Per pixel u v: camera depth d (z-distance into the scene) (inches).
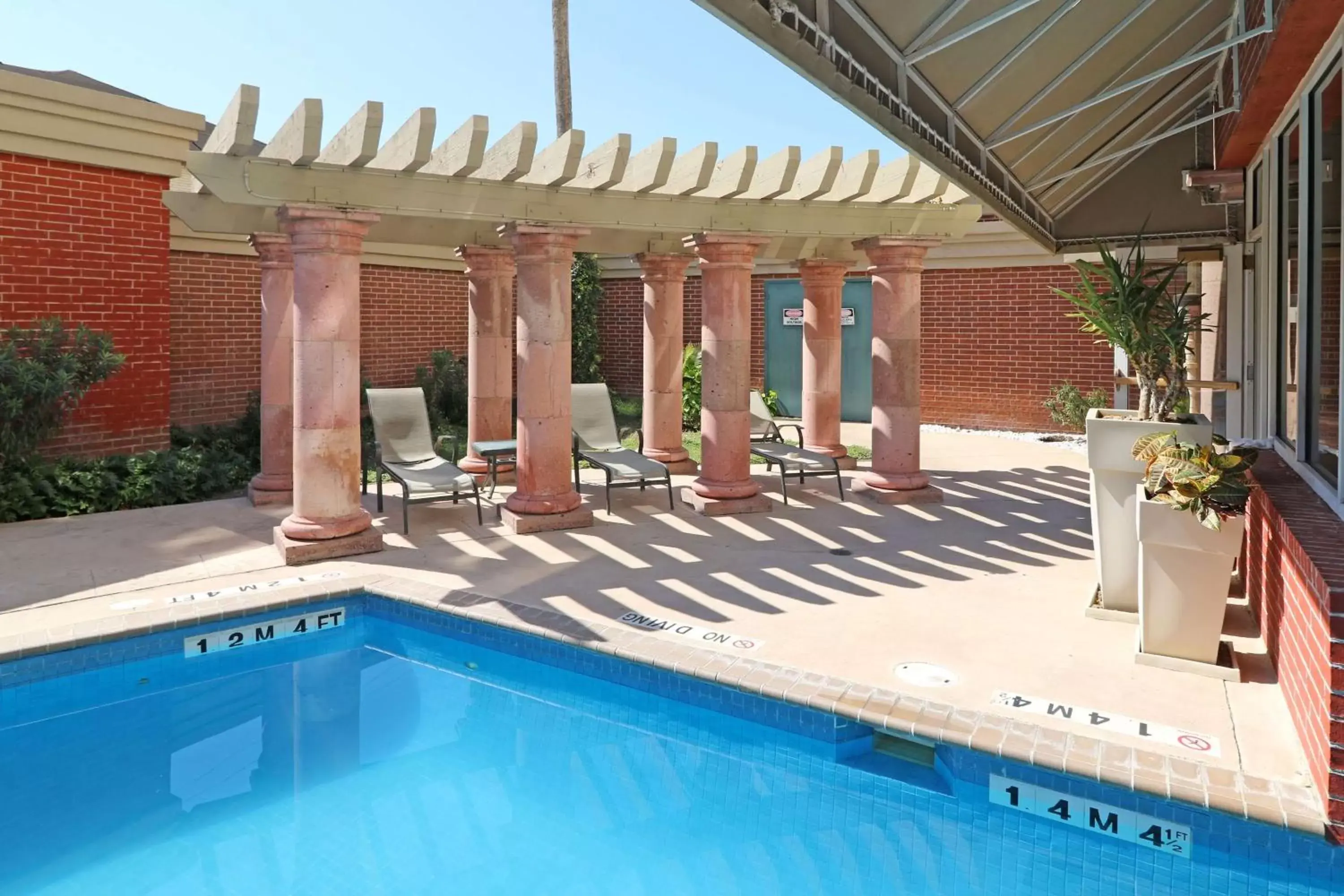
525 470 319.0
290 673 223.5
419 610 235.8
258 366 487.2
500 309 401.4
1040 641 203.8
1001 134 285.1
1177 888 139.1
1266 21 195.5
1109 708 167.2
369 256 548.4
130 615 216.7
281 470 359.3
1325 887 130.0
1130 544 217.0
